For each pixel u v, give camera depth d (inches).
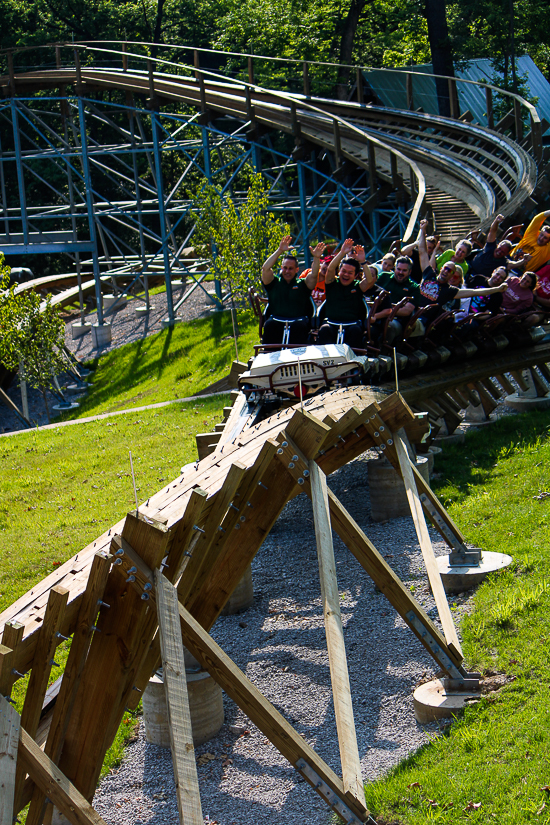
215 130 1290.6
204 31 2343.8
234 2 2129.7
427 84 1476.4
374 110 1334.9
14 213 2143.2
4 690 173.8
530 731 221.1
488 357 526.6
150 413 790.5
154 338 1314.0
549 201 848.3
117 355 1325.0
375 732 254.2
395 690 274.4
